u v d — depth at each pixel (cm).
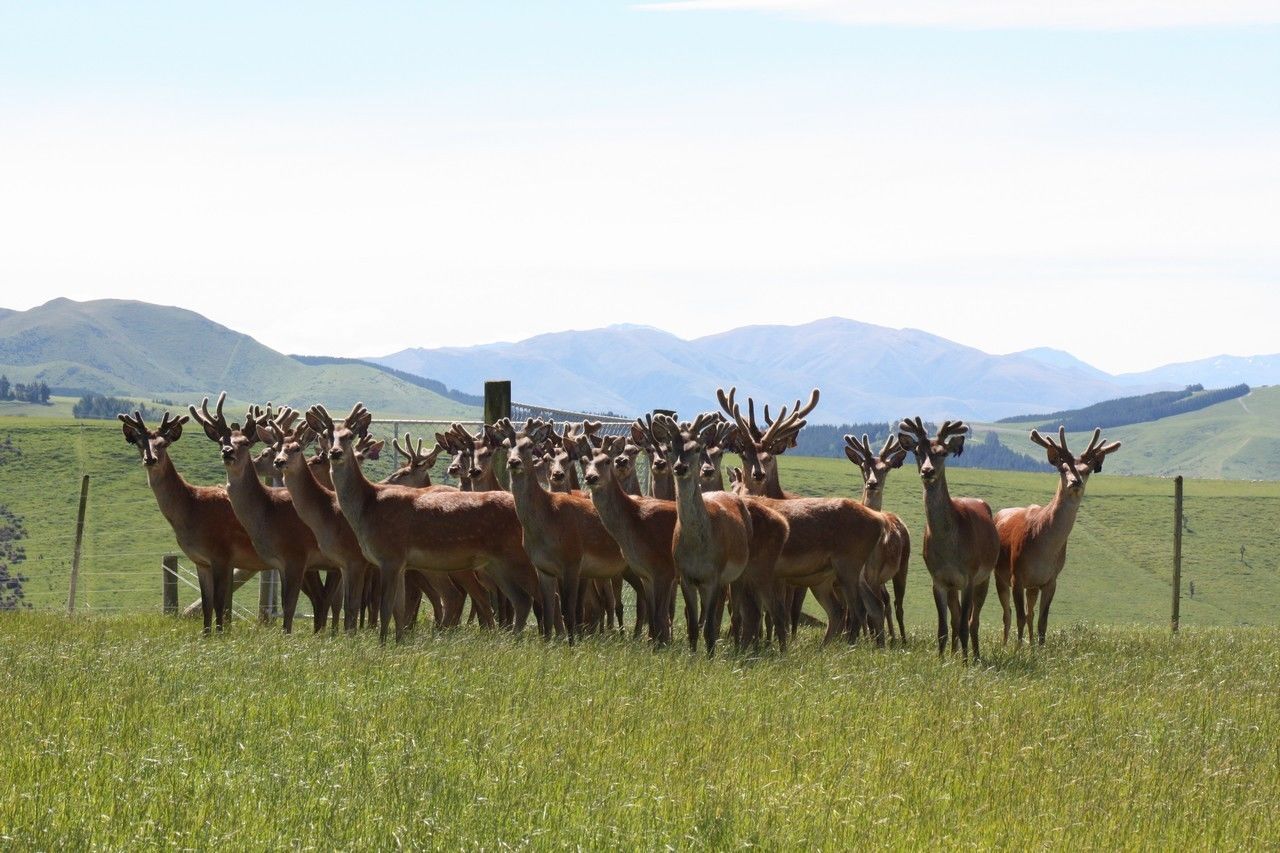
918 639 4912
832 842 2005
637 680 3234
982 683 3450
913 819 2153
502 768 2320
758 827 2039
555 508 4356
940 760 2569
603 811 2084
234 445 4525
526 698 3008
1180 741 2867
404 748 2431
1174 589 5812
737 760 2467
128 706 2767
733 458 15175
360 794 2116
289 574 4650
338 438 4366
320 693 3012
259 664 3416
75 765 2220
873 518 4619
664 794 2209
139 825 1883
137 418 4619
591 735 2612
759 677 3434
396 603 4462
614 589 5141
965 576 4228
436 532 4384
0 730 2497
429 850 1862
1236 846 2105
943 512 4197
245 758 2338
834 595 4853
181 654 3553
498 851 1873
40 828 1833
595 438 5009
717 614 4419
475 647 3828
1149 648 4591
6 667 3281
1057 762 2598
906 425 4256
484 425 5275
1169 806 2297
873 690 3306
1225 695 3478
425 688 3105
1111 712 3162
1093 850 2034
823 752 2575
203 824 1905
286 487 4525
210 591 4731
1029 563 4703
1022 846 2039
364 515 4384
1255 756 2769
